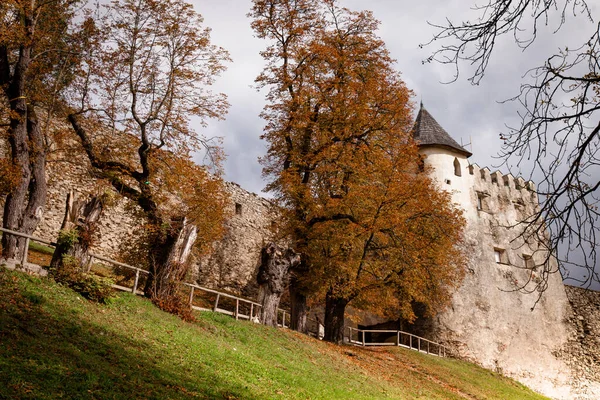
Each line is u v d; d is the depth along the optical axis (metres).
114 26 19.48
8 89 16.62
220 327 17.62
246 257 32.84
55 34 18.66
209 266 30.48
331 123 24.64
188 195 22.33
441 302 29.45
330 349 21.73
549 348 38.09
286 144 25.98
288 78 25.48
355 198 23.77
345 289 23.92
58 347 10.24
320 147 24.48
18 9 16.55
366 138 25.67
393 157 25.34
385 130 24.97
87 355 10.46
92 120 19.72
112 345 11.60
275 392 12.64
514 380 32.81
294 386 13.88
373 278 25.98
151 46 19.80
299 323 23.91
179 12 20.00
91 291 14.33
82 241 15.47
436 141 39.16
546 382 36.53
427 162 38.75
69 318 12.14
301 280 23.84
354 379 17.67
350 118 24.48
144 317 14.89
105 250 25.75
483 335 34.69
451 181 38.50
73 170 24.81
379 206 23.56
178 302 17.12
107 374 9.75
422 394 19.59
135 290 16.81
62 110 19.25
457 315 34.06
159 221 18.73
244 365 14.06
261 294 21.92
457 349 33.25
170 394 9.91
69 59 18.92
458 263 28.98
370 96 24.59
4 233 14.86
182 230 18.36
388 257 25.91
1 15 16.20
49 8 18.31
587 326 40.84
